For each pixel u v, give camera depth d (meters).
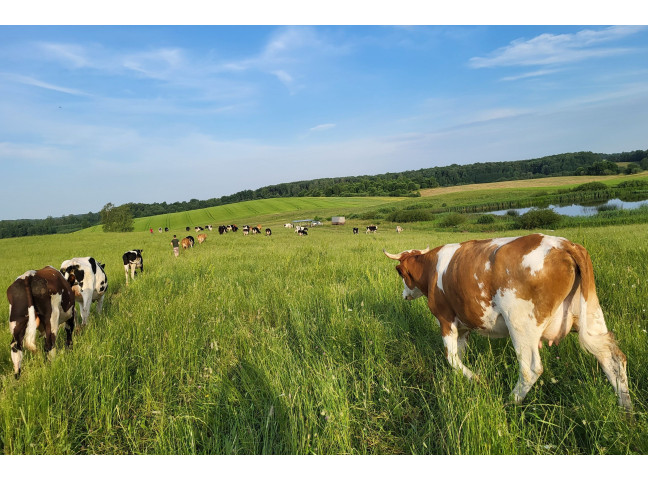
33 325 5.27
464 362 4.67
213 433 3.71
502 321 3.97
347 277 9.32
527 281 3.59
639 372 3.84
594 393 3.39
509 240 3.93
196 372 4.71
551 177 159.88
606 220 39.22
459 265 4.18
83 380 4.48
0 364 5.71
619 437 3.04
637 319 4.89
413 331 5.71
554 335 3.74
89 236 44.72
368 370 4.37
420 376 4.50
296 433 3.40
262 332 5.59
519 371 3.72
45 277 5.69
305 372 4.34
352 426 3.64
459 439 3.11
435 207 94.81
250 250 19.95
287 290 8.20
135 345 5.53
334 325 5.71
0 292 10.41
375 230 50.91
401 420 3.71
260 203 132.12
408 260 5.23
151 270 14.42
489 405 3.28
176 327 5.97
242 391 4.40
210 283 9.62
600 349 3.48
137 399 4.34
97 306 8.45
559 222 42.94
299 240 30.92
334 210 104.00
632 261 7.74
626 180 113.12
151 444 3.61
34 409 3.86
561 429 3.34
